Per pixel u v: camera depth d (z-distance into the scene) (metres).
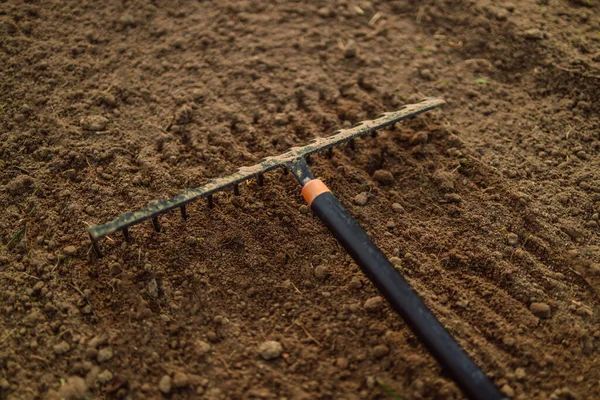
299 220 0.76
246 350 0.67
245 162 0.80
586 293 0.71
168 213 0.75
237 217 0.76
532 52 0.90
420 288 0.72
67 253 0.72
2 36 0.88
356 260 0.67
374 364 0.66
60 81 0.85
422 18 0.97
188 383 0.65
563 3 0.95
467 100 0.88
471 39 0.93
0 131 0.80
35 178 0.77
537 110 0.86
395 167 0.81
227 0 0.97
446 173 0.80
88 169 0.78
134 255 0.72
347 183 0.79
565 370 0.67
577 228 0.75
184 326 0.68
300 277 0.72
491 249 0.74
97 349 0.66
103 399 0.64
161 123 0.83
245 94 0.87
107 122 0.83
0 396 0.64
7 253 0.72
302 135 0.84
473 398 0.60
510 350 0.68
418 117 0.85
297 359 0.67
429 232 0.76
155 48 0.91
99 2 0.94
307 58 0.91
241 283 0.72
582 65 0.88
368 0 0.98
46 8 0.92
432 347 0.62
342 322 0.69
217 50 0.91
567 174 0.80
